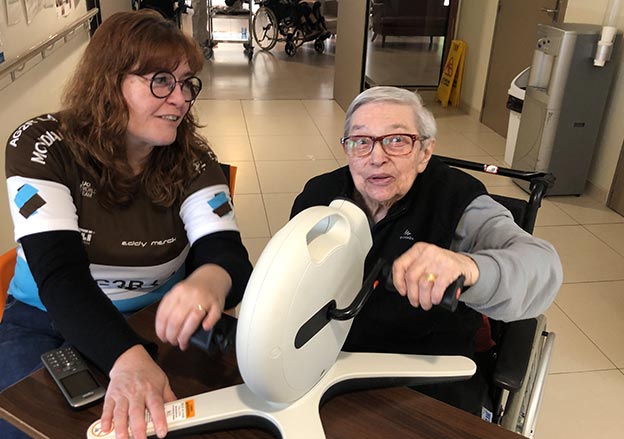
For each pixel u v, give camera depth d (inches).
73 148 47.2
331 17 346.0
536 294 38.1
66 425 34.3
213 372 39.5
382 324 48.6
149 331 44.2
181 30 48.3
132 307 53.9
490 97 189.2
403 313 48.1
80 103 47.2
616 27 129.5
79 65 47.9
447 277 33.5
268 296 28.8
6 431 42.8
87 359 39.4
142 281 53.0
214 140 169.9
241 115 194.9
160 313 36.0
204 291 37.5
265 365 29.9
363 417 35.3
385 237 48.5
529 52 163.6
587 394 79.7
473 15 200.7
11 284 54.5
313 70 265.0
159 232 51.8
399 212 47.8
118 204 49.7
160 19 48.1
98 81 45.7
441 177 48.9
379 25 240.7
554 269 39.4
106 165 47.6
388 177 46.3
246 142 169.5
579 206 136.2
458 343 50.1
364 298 33.4
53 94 120.8
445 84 214.5
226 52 293.4
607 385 81.7
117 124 46.6
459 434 34.4
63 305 40.9
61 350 39.6
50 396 36.4
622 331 93.0
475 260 35.7
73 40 142.6
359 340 49.4
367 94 46.7
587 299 100.7
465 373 37.9
